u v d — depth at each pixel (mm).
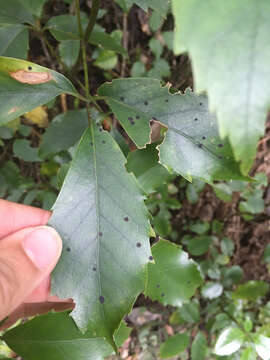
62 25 148
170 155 103
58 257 107
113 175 101
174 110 104
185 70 237
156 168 142
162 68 235
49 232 105
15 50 138
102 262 99
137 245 100
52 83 106
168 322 291
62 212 98
